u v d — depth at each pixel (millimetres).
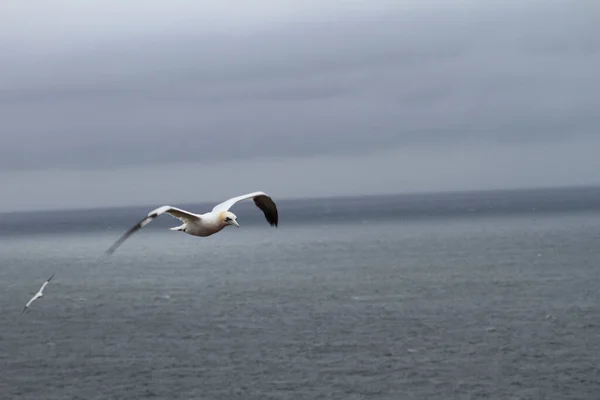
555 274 127812
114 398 60344
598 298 100625
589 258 151125
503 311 92750
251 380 63469
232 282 130375
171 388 62312
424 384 61188
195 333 83750
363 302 102875
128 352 75250
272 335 81188
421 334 79625
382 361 68312
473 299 102938
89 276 150125
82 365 70688
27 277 153750
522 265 143000
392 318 89625
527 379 61969
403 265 150250
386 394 58812
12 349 78562
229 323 89250
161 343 78875
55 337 84250
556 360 67562
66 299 115625
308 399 58156
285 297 109812
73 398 60812
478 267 142000
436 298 104688
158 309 101938
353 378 63156
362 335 79875
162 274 148750
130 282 135875
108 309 103375
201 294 115938
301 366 67438
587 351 70438
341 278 131375
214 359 71062
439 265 147750
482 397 57781
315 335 80438
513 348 72250
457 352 71312
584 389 59156
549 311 91812
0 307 110062
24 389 63562
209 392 60812
